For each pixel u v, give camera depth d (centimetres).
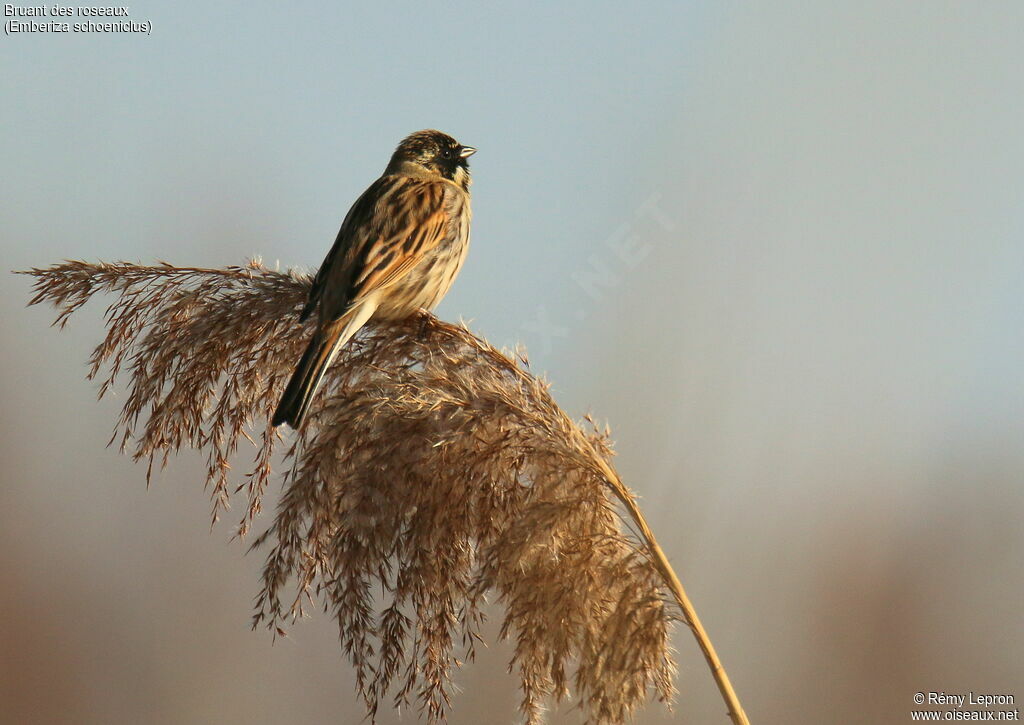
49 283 859
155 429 820
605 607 686
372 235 984
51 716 1673
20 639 1692
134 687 1705
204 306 843
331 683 1745
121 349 852
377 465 703
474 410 717
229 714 1708
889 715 1433
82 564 1767
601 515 707
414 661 705
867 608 1457
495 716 1067
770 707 1418
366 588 701
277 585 720
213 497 816
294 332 839
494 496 707
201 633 1758
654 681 683
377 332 813
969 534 1550
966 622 1489
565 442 710
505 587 683
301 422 779
